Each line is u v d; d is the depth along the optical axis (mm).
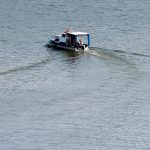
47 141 157625
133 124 166625
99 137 160375
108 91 187250
